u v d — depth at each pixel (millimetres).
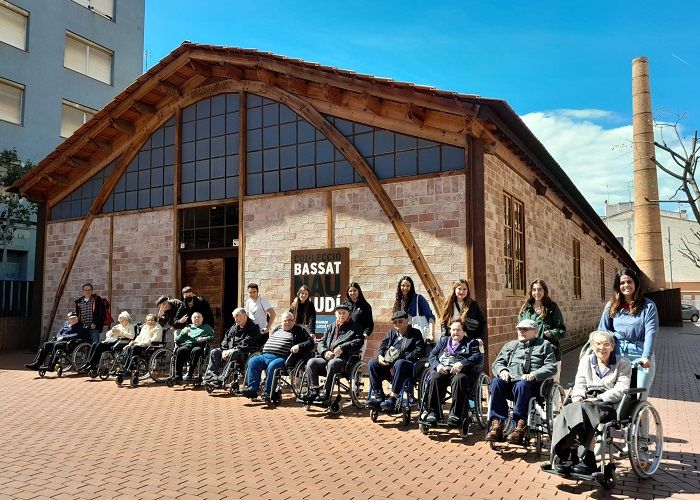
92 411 7824
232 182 12609
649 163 44000
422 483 4859
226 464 5344
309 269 11188
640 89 43438
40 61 23125
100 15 26078
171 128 13758
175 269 13227
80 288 14844
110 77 26672
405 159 10469
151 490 4625
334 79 10719
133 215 14102
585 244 20094
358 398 8117
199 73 12945
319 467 5281
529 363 6023
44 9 23406
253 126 12391
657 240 44094
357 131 11062
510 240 11125
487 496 4555
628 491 4699
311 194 11391
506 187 10953
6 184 19094
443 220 9922
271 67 11570
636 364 5367
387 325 10289
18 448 5922
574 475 4754
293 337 8594
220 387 9094
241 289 12047
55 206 15836
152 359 10117
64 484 4773
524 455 5762
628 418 4973
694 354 16500
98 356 10719
